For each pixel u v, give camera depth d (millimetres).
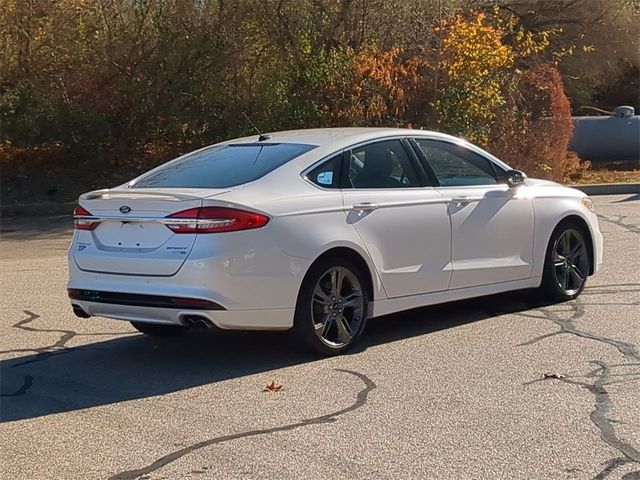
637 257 11094
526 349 7047
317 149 7105
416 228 7348
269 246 6426
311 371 6590
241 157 7254
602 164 24188
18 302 9344
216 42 18969
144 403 5973
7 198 18031
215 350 7305
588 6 30359
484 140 18641
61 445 5227
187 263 6250
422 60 19047
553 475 4609
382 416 5562
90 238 6801
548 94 19234
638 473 4621
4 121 18828
